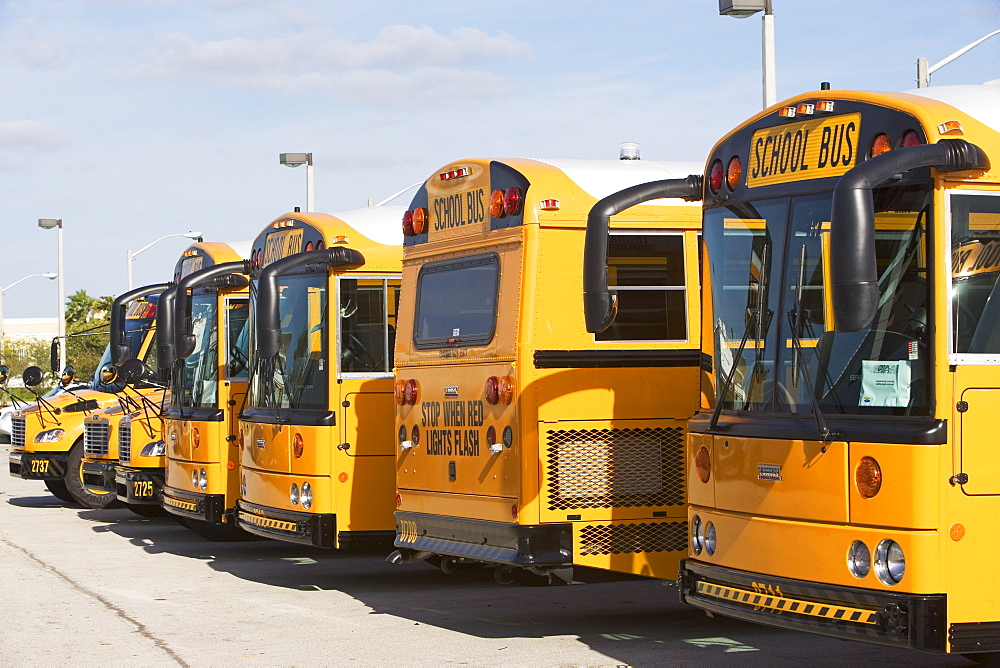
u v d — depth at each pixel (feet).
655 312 30.35
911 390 21.04
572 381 29.45
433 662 28.27
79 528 55.88
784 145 23.90
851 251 19.34
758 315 24.08
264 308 35.32
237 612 34.86
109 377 64.34
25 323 275.80
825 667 27.22
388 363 37.93
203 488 45.96
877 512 21.16
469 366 31.07
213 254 48.55
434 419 32.53
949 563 20.66
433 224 33.50
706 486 25.20
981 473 20.90
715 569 24.56
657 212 30.53
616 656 28.71
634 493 29.81
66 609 35.37
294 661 28.50
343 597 37.45
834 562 21.77
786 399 23.21
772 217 23.98
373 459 37.63
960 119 21.42
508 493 29.37
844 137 22.68
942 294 20.85
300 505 37.83
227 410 45.80
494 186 30.83
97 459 59.62
